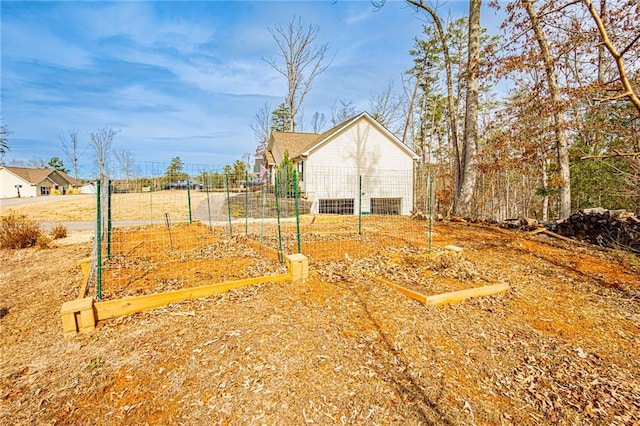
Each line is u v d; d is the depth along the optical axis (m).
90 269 4.12
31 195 37.31
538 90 8.43
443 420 1.95
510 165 9.59
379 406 2.04
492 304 3.66
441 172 19.69
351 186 15.91
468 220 9.91
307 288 3.94
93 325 2.99
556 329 3.12
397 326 3.06
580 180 11.01
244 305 3.41
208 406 2.01
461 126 21.31
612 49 2.88
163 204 14.52
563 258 5.64
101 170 8.06
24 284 4.37
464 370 2.45
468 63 10.40
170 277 4.15
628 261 5.37
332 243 6.35
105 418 1.93
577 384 2.31
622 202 10.00
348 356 2.55
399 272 4.50
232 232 7.82
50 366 2.45
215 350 2.58
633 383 2.32
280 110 33.00
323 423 1.90
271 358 2.49
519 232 7.94
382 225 9.09
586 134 9.88
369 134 16.17
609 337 2.97
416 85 21.95
